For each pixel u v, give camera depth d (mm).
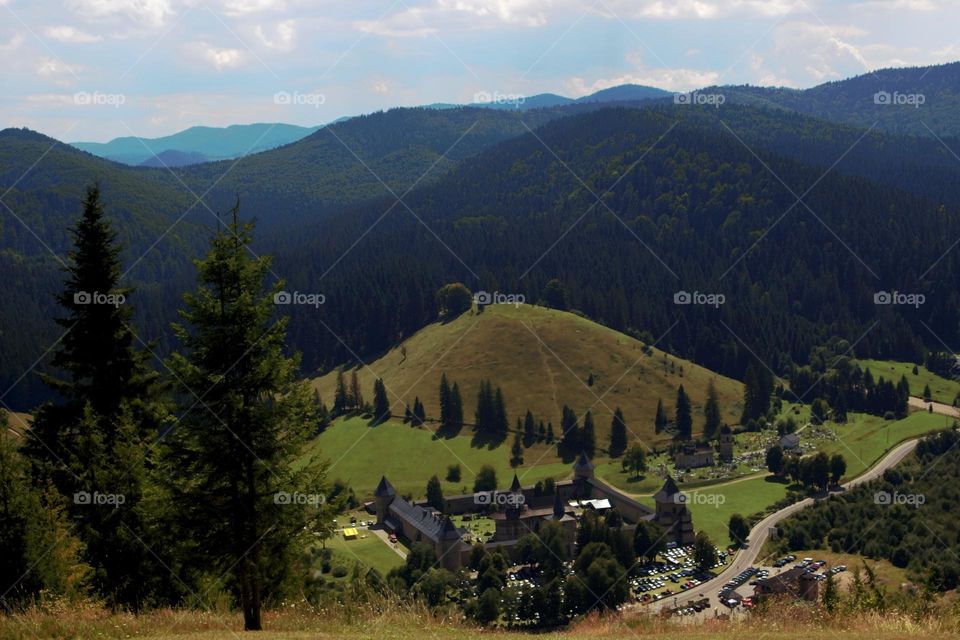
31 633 24797
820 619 28344
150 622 27484
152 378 44531
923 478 125500
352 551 110312
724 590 87375
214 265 27172
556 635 27594
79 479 35781
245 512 27328
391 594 32312
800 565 86688
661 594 89375
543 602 80062
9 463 32281
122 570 34500
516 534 114875
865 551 92125
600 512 129125
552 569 94312
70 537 33375
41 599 28297
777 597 33688
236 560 27062
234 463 27016
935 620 26719
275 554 27562
